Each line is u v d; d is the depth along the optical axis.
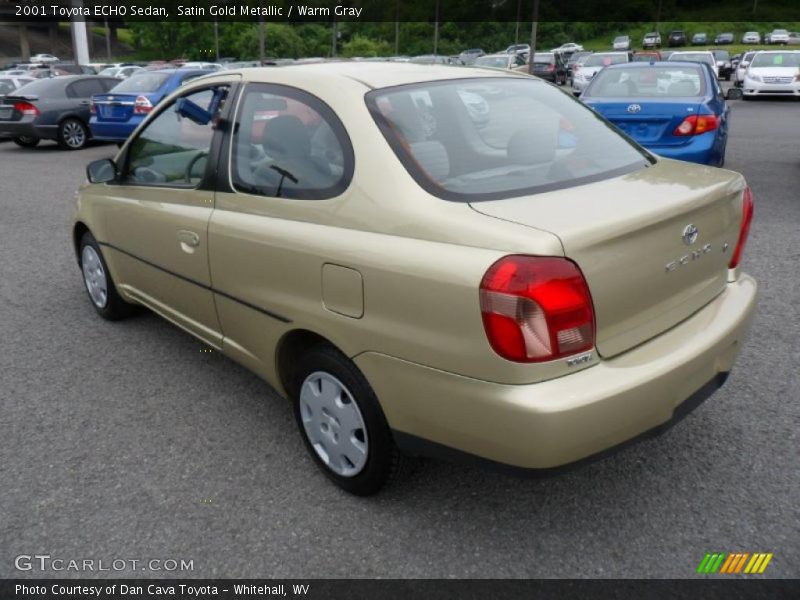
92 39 93.69
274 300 3.04
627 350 2.53
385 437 2.77
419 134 2.80
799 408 3.59
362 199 2.69
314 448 3.12
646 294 2.55
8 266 6.48
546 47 76.00
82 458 3.34
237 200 3.25
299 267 2.87
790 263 5.86
